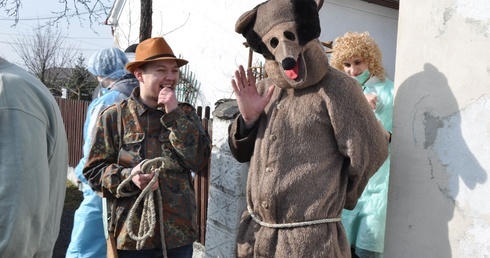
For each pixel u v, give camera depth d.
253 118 2.29
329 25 8.32
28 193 1.45
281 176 2.10
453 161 2.00
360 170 2.07
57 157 1.67
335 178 2.09
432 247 2.08
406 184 2.20
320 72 2.08
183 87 10.99
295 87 2.11
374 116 2.13
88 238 3.13
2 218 1.42
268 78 2.43
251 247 2.22
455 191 1.99
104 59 3.58
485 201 1.88
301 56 2.04
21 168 1.45
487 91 1.87
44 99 1.62
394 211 2.25
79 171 3.21
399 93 2.23
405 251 2.20
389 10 8.88
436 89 2.06
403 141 2.21
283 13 2.08
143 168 2.55
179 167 2.74
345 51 3.21
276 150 2.13
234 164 3.28
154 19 12.23
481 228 1.90
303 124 2.10
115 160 2.77
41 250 1.62
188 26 11.16
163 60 2.74
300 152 2.09
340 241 2.12
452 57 2.00
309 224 2.05
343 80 2.10
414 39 2.16
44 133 1.57
